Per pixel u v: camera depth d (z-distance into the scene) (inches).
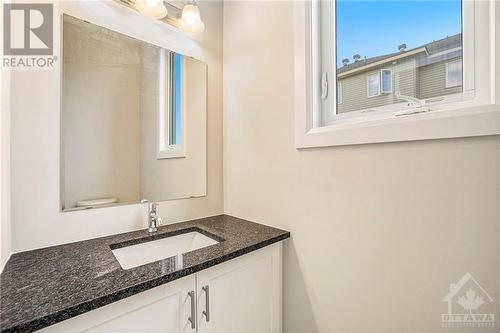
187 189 55.7
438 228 30.5
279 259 47.5
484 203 27.4
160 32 51.4
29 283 27.0
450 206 29.6
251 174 55.0
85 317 24.3
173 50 53.3
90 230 42.1
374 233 36.1
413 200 32.4
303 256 45.4
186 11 49.1
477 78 30.3
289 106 47.0
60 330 23.0
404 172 33.1
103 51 43.9
